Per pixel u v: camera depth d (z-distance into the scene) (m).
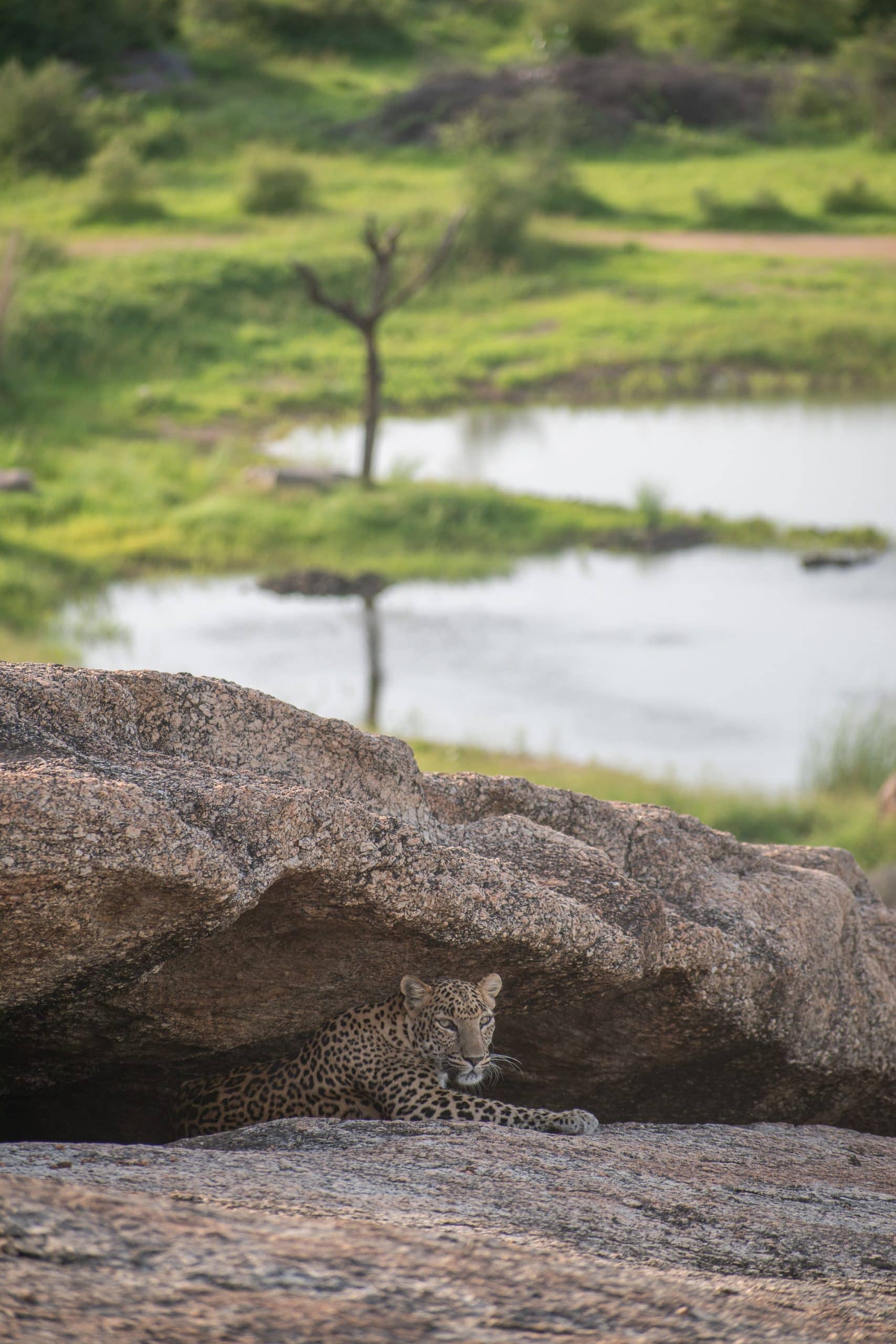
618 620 37.66
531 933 8.20
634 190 93.94
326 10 125.94
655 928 8.78
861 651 35.06
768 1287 4.86
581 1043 9.51
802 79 113.31
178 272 71.00
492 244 78.75
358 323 48.09
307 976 8.32
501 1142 7.10
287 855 7.14
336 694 31.75
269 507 46.84
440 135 98.94
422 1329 4.09
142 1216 4.59
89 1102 8.89
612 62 113.06
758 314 70.19
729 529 45.72
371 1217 5.17
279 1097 8.65
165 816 6.52
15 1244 4.21
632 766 27.73
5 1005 7.00
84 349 63.19
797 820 25.45
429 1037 8.59
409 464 52.50
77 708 7.40
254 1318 4.02
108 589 40.22
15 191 85.56
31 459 50.88
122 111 97.38
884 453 54.50
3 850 6.07
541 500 48.38
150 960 7.05
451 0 137.75
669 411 61.34
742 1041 9.52
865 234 85.94
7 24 106.06
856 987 10.37
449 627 37.19
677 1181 6.81
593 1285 4.59
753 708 31.39
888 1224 6.38
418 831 7.87
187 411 59.19
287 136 99.31
